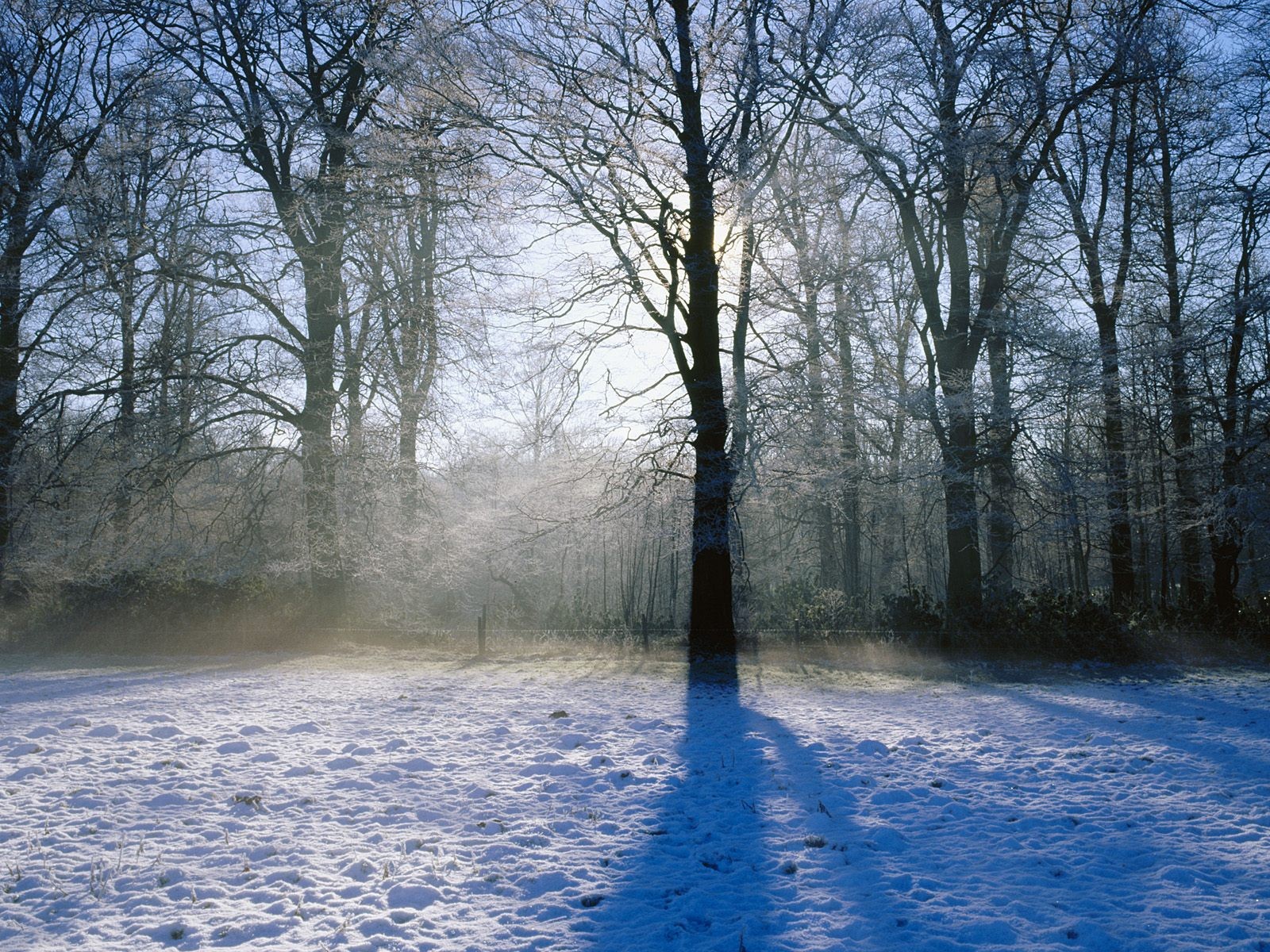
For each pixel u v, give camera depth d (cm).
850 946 482
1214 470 2053
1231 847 630
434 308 2047
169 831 663
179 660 1716
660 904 542
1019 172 1970
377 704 1195
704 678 1497
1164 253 2189
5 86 2184
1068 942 486
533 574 2384
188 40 2069
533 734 1013
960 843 651
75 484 2111
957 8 1900
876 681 1484
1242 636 1816
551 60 1623
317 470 2052
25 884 561
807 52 1708
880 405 1809
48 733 970
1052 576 3503
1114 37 1794
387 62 1688
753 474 1630
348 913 524
